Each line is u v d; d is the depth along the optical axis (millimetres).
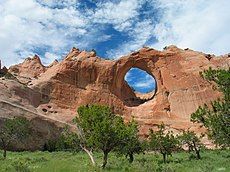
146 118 109750
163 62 118188
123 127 32844
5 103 81625
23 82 105000
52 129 86062
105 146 32156
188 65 115500
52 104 102312
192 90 111312
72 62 113188
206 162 38031
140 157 54656
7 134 55625
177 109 111688
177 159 50688
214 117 26656
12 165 24938
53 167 23016
